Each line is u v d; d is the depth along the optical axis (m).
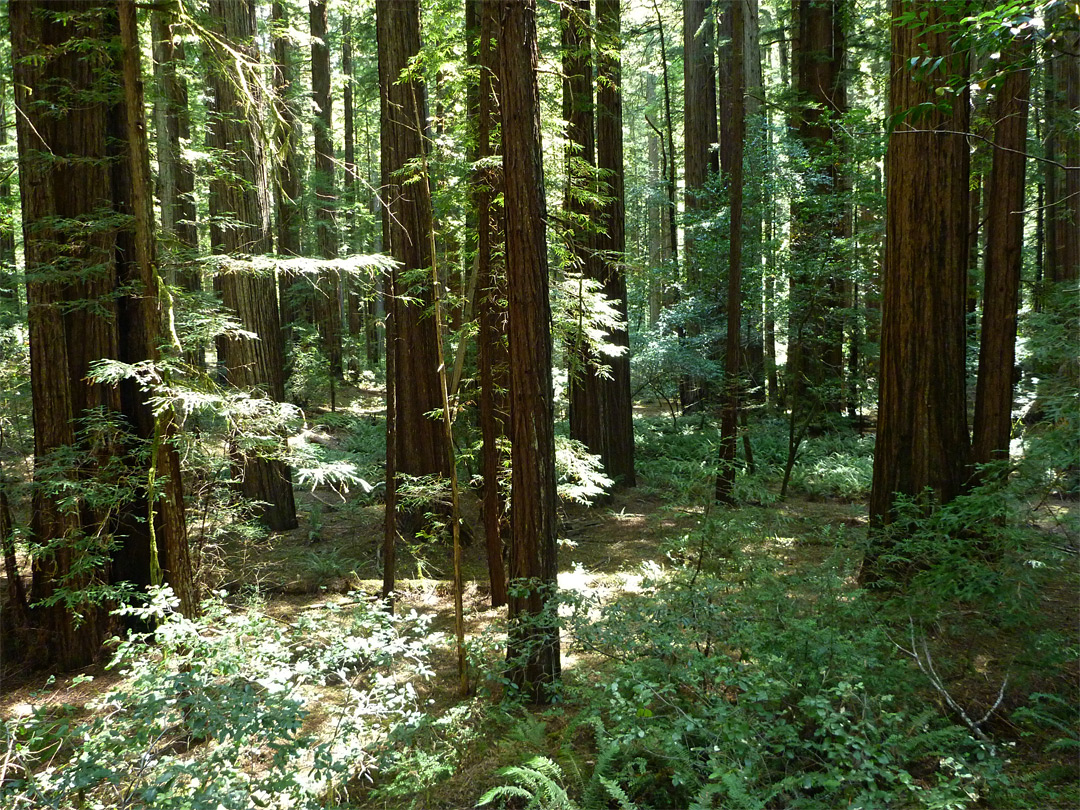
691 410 16.05
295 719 3.24
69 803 3.06
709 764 3.50
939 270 6.44
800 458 12.37
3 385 7.25
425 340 8.75
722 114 16.53
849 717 3.93
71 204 6.34
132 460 6.48
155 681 3.40
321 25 17.69
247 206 8.91
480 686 5.45
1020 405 8.69
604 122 10.42
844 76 15.05
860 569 7.12
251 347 8.98
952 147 6.36
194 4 5.81
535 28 4.93
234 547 8.36
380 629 4.27
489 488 6.95
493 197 6.71
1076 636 4.68
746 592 5.08
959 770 3.35
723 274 14.02
